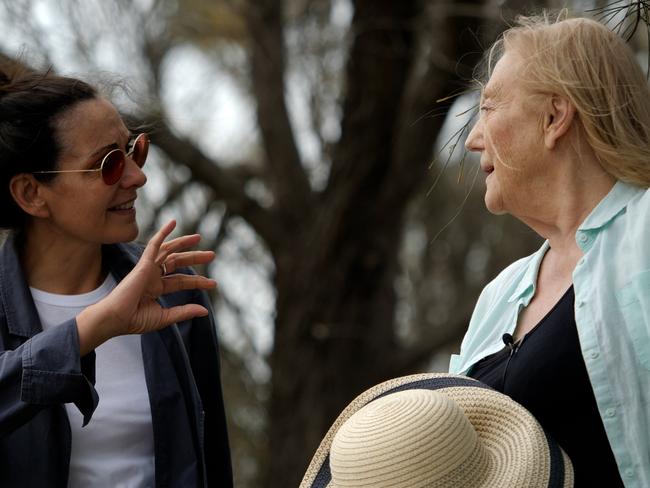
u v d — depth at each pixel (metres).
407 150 9.23
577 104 2.95
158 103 8.29
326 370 9.69
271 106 10.45
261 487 10.78
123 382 3.34
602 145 2.95
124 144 3.29
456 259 14.99
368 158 9.36
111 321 2.97
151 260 3.04
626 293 2.80
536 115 3.02
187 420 3.37
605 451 2.84
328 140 10.57
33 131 3.15
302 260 9.76
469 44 8.00
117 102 3.77
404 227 10.04
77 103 3.20
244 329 10.98
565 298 2.98
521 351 3.02
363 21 9.02
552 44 3.02
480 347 3.28
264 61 10.49
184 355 3.44
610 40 3.01
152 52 9.72
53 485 3.13
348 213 9.53
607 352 2.78
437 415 2.78
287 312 9.84
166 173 10.16
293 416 9.73
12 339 3.22
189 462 3.34
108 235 3.27
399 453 2.75
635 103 2.98
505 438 2.84
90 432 3.24
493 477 2.74
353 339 9.71
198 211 10.39
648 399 2.73
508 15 6.48
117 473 3.25
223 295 10.63
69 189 3.19
